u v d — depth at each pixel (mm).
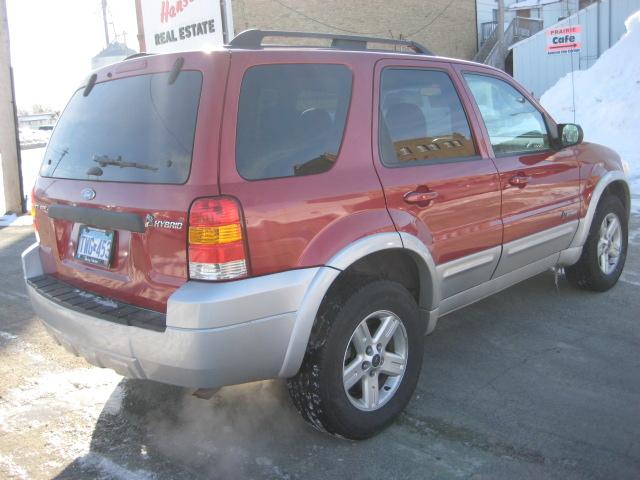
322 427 3061
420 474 2883
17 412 3545
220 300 2570
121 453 3121
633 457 2961
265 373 2795
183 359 2613
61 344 3250
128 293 2926
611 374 3836
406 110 3463
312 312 2822
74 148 3299
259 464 3000
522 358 4094
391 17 26016
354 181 3057
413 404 3531
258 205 2689
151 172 2811
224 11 15117
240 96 2770
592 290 5242
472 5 30906
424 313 3562
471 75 4008
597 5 21562
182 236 2645
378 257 3379
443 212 3473
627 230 5496
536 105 4496
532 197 4172
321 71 3115
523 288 5453
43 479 2912
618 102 13617
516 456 2996
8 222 10422
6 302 5605
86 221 3078
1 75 10836
